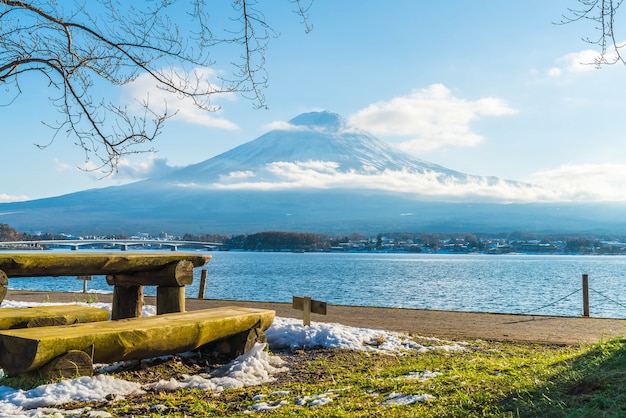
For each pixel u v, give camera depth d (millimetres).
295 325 10719
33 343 5930
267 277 86188
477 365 7629
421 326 13016
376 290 59281
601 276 95062
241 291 55875
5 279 7676
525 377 5949
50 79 8656
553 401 4871
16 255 7758
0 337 6234
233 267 131000
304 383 7219
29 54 8562
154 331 6859
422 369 7605
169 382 6844
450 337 11359
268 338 10039
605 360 5840
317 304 10688
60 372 6156
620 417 4207
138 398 6246
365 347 9734
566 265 161375
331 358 8898
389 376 7336
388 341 10219
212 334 7641
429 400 5625
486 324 13438
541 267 142875
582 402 4734
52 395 5789
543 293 56406
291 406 5906
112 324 7105
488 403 5238
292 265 147750
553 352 9320
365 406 5699
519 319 14391
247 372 7637
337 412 5457
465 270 120312
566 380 5406
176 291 9453
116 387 6371
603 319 14484
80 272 8477
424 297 50750
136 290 9953
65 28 8422
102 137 8703
